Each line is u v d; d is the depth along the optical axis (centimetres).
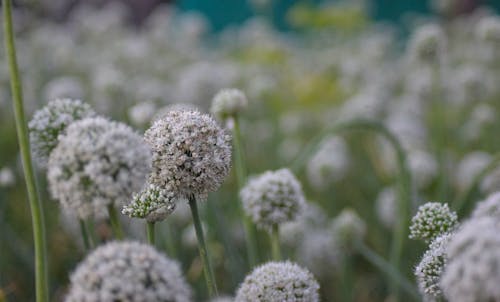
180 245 127
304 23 306
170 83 259
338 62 286
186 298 58
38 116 76
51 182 63
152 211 72
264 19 324
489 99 228
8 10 65
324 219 138
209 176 70
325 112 236
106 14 335
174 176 70
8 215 144
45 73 239
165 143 70
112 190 61
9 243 124
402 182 106
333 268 123
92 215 63
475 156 161
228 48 337
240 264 114
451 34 275
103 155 62
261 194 88
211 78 206
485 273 54
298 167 109
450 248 57
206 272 72
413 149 159
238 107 96
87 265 59
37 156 76
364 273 133
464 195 102
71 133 63
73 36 330
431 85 199
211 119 71
